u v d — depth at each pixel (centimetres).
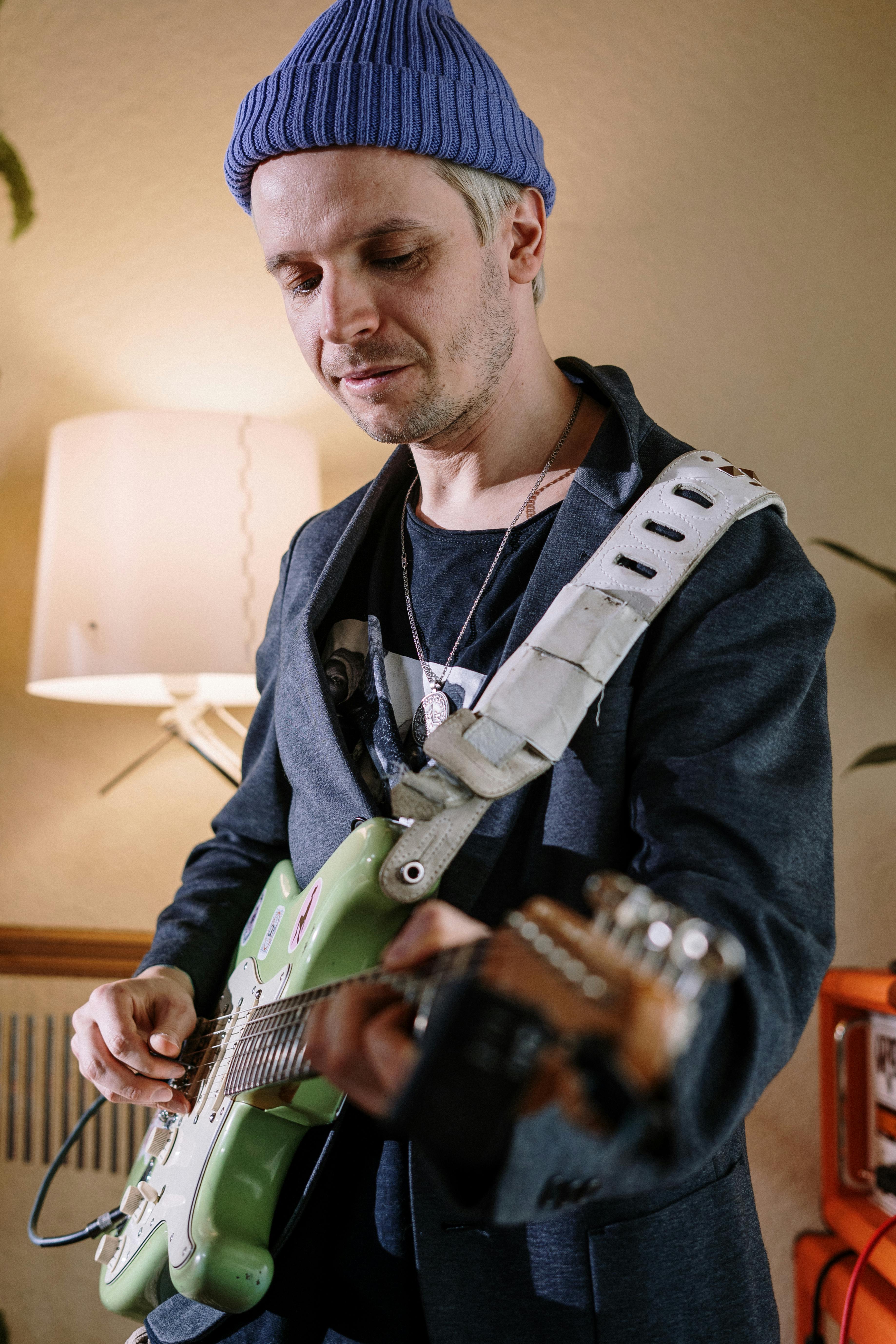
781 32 154
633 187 155
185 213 163
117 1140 155
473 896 71
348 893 70
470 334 79
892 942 146
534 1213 43
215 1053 82
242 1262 72
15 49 165
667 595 72
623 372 90
